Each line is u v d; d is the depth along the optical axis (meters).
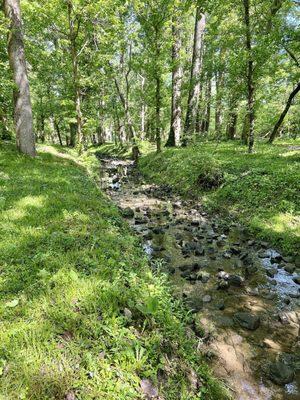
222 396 3.74
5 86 16.97
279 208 9.90
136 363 3.20
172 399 3.16
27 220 6.65
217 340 4.79
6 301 3.84
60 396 2.71
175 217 11.44
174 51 23.97
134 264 5.78
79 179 12.49
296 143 22.42
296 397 3.85
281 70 17.17
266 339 4.85
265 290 6.25
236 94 17.50
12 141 22.09
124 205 13.27
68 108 29.28
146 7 20.22
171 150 21.83
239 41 15.81
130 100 41.97
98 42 23.50
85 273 4.70
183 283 6.45
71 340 3.32
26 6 18.53
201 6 14.58
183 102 34.72
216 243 8.83
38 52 25.03
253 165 14.20
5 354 2.98
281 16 15.61
